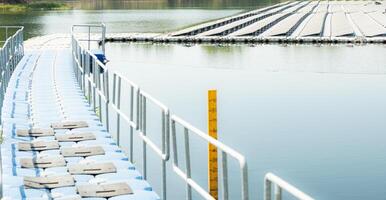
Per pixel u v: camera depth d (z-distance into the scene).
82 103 22.00
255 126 25.88
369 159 21.02
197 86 37.47
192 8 147.50
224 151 8.80
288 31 70.19
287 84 38.09
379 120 27.06
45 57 37.25
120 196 12.51
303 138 23.77
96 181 13.45
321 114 28.44
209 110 13.27
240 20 88.06
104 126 19.69
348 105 30.81
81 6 159.75
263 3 170.88
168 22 95.62
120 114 15.99
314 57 51.81
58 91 24.41
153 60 50.66
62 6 151.75
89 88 23.00
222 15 115.94
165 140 12.01
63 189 12.88
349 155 21.55
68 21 95.69
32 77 28.16
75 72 28.95
